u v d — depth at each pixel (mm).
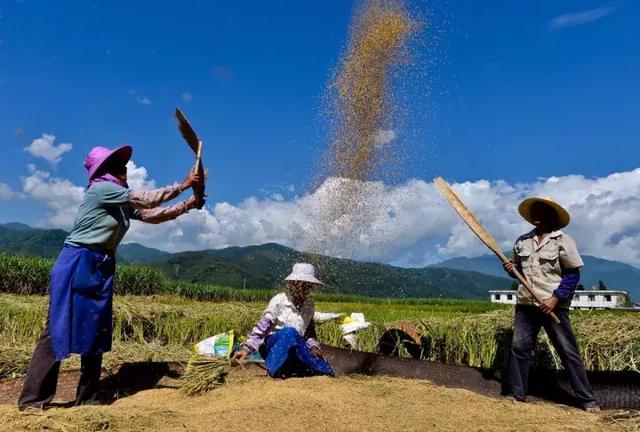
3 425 3744
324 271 6762
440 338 7027
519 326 5367
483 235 5512
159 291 28062
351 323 7852
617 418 4512
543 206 5395
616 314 7176
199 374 4773
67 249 4508
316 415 3939
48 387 4348
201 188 4695
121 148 4695
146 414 3951
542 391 5594
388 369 6043
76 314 4379
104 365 5500
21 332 7828
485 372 5816
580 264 5172
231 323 8789
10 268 20156
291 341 5191
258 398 4309
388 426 3852
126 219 4691
